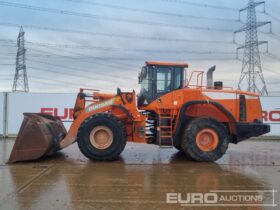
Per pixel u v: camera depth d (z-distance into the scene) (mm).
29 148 9547
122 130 9852
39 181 7348
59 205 5719
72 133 10281
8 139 16391
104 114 9883
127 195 6344
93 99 10906
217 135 10023
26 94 17266
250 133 10625
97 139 9852
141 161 9961
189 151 9906
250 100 10914
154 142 10609
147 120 10797
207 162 9914
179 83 10648
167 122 10359
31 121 9625
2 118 17156
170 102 10430
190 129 9938
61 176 7848
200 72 10773
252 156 11203
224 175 8125
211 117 10320
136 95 10609
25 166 9047
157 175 8062
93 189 6738
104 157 9773
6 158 10352
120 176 7918
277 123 17938
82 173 8195
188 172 8453
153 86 10547
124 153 11492
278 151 12508
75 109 10750
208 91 10602
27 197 6156
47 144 9539
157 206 5723
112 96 10703
